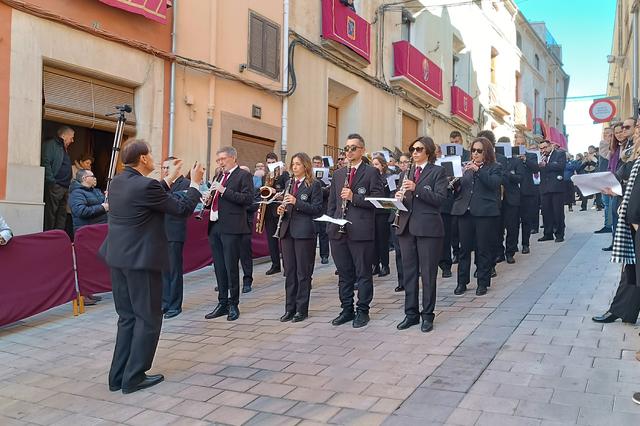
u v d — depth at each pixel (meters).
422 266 5.28
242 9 10.83
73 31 8.03
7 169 7.28
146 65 9.12
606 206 10.13
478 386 3.85
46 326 6.27
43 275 6.34
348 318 5.78
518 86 29.47
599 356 4.24
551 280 6.84
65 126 8.54
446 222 7.63
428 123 18.86
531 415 3.35
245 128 10.89
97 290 6.98
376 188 5.65
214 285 8.29
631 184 4.42
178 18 9.58
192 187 4.71
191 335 5.72
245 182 6.23
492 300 6.17
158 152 9.29
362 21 14.39
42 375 4.80
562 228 9.80
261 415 3.69
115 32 8.59
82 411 3.99
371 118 15.45
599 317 5.11
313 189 5.99
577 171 14.97
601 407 3.39
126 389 4.26
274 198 6.39
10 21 7.30
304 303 6.00
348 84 14.38
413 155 5.43
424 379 4.05
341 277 5.78
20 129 7.41
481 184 6.51
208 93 10.15
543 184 9.84
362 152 5.84
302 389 4.08
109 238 4.37
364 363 4.50
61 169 8.05
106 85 8.71
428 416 3.45
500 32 26.02
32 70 7.54
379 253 8.28
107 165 9.76
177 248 6.59
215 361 4.87
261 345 5.22
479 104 23.50
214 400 4.01
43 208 7.68
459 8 21.69
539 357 4.30
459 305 6.06
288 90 11.98
